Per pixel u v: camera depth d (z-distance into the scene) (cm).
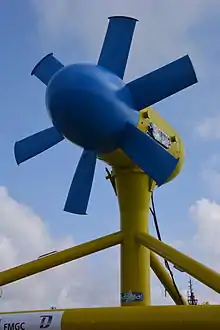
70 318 935
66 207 1100
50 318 947
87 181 1088
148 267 1147
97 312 926
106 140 965
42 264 1101
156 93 981
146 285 1125
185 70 957
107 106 930
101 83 931
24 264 1105
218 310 847
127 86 995
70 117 920
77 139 957
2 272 1100
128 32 1022
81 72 930
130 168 1175
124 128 981
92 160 1087
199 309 862
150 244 1109
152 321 884
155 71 981
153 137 1089
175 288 1235
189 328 858
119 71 1018
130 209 1162
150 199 1205
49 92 935
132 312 903
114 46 1027
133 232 1145
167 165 966
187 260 1026
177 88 972
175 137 1221
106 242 1136
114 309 921
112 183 1219
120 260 1146
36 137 1191
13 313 986
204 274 995
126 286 1118
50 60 1169
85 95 910
